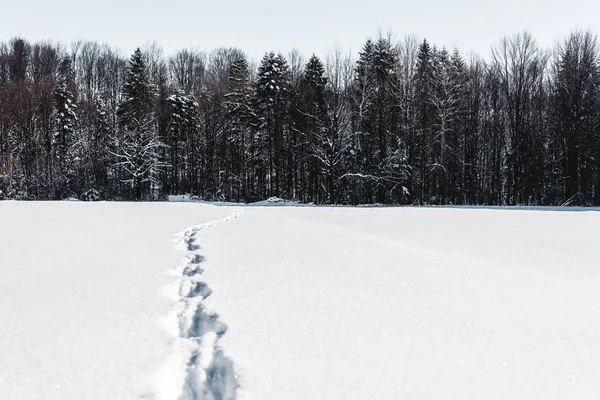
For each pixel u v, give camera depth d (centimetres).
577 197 3594
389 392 289
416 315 443
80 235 1052
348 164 3731
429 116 3819
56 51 7094
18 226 1252
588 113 3544
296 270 642
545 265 684
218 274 615
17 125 4316
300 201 4019
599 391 292
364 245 881
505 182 4191
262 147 4178
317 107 3906
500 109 4147
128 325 414
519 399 282
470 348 362
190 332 411
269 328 405
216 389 299
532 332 398
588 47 3734
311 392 289
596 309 464
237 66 4494
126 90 4456
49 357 342
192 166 4653
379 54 3891
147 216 1648
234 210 2092
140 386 297
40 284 563
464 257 750
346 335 389
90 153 4369
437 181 4041
